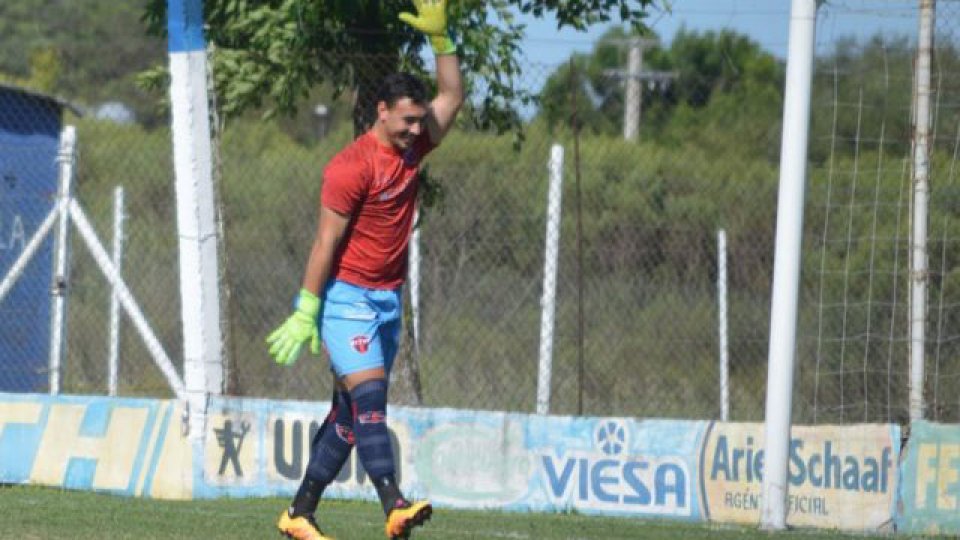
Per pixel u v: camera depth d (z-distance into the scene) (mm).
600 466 30062
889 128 36188
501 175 61750
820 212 43031
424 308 55938
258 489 29953
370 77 37281
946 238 33469
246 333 55625
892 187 35562
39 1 130500
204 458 30062
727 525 28625
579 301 37656
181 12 30188
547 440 30281
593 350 54188
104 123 83312
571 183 63156
